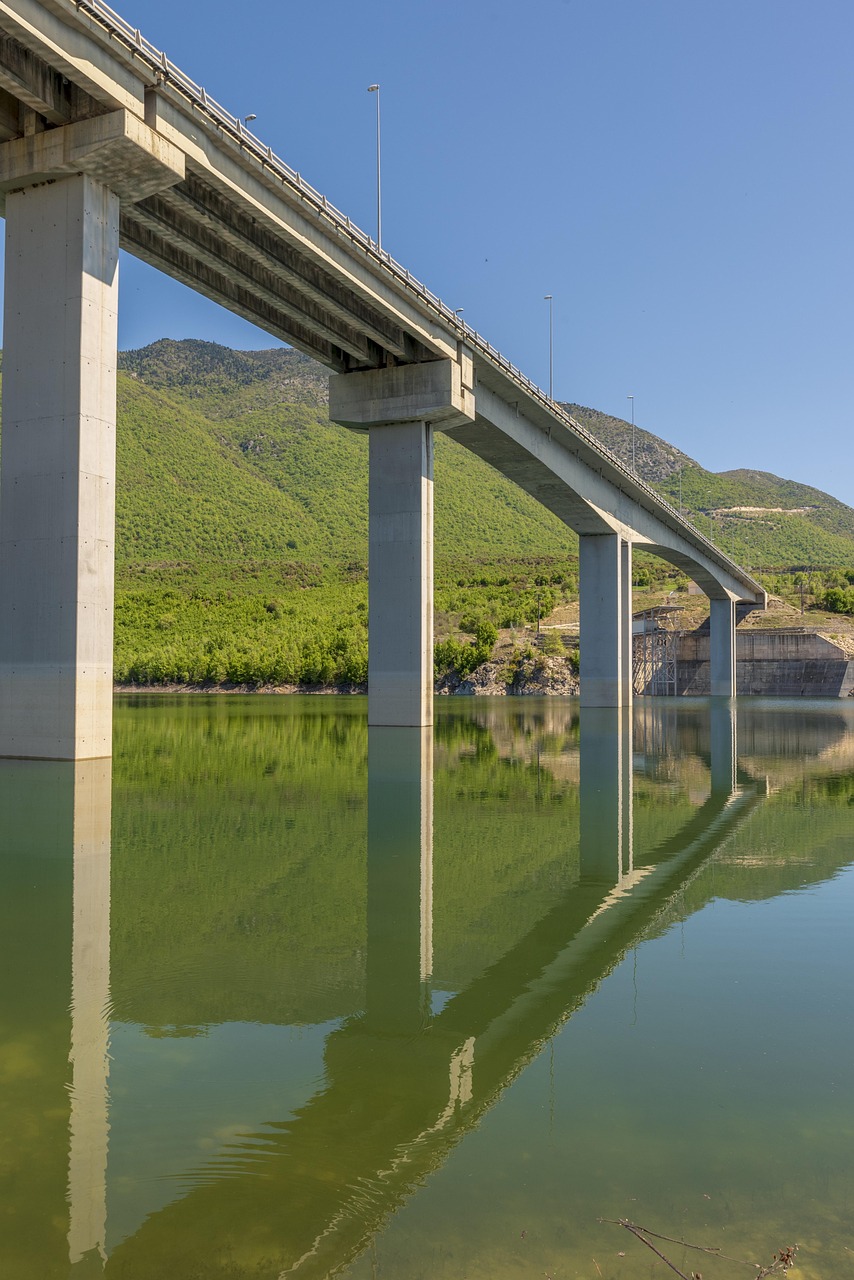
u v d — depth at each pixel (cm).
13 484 2859
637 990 962
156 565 19712
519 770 2975
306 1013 890
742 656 12925
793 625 13525
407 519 4897
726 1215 550
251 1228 535
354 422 4988
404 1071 759
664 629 12962
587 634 7744
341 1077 746
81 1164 605
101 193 2936
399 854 1648
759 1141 643
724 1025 865
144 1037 826
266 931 1164
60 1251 510
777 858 1634
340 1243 516
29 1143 633
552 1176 595
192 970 1012
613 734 4669
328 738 4294
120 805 2138
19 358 2891
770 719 6184
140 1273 491
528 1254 507
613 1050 807
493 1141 640
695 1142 641
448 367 4791
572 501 7075
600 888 1413
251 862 1564
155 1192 572
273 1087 725
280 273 3847
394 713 4862
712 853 1677
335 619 14350
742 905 1313
